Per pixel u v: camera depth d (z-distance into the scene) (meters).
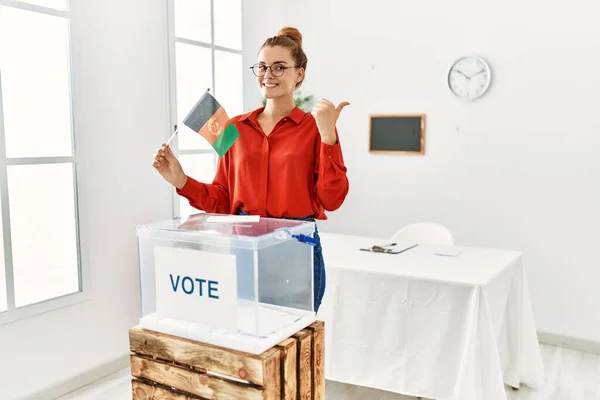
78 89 2.70
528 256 3.46
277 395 1.18
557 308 3.39
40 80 2.55
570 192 3.30
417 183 3.78
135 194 3.08
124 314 3.05
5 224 2.43
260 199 1.54
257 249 1.13
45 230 2.61
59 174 2.66
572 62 3.23
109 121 2.90
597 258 3.26
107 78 2.87
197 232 1.20
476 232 3.61
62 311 2.70
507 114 3.45
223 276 1.18
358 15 3.87
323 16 4.01
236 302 1.17
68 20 2.65
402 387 2.36
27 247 2.54
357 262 2.57
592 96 3.20
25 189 2.51
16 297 2.50
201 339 1.22
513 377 2.75
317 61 4.07
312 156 1.54
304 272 1.31
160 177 3.25
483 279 2.25
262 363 1.12
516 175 3.45
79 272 2.78
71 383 2.76
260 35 4.08
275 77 1.49
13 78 2.44
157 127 3.21
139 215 3.11
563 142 3.30
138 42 3.04
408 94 3.75
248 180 1.55
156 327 1.29
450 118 3.62
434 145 3.69
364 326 2.43
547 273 3.41
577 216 3.30
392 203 3.88
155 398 1.30
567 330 3.37
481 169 3.55
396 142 3.81
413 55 3.71
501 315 2.54
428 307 2.29
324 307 2.52
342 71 3.98
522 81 3.38
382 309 2.39
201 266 1.21
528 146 3.40
